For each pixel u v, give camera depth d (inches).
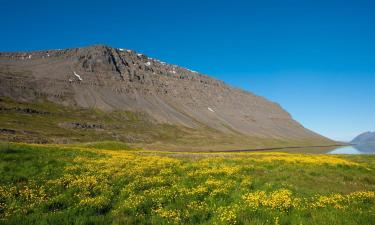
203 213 564.4
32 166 918.4
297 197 666.2
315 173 1043.3
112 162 1087.0
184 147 7529.5
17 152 1154.0
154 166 1045.8
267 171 1049.5
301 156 1733.5
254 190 730.8
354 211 565.3
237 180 844.0
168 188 738.8
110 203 620.1
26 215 545.6
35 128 6953.7
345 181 954.1
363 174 1094.4
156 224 517.3
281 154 1919.3
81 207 585.0
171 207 597.3
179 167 1043.3
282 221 516.4
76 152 1344.7
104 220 526.3
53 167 935.7
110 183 773.9
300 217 534.0
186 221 534.6
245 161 1302.9
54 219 518.3
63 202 616.7
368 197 683.4
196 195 671.8
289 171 1072.2
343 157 1990.7
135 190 709.9
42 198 626.2
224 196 677.3
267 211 563.5
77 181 749.3
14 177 777.6
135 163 1115.9
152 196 660.7
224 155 1793.8
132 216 544.1
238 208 571.8
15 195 653.3
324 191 759.1
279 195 641.6
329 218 525.3
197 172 928.3
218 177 872.9
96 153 1390.3
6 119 7096.5
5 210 565.6
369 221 514.6
